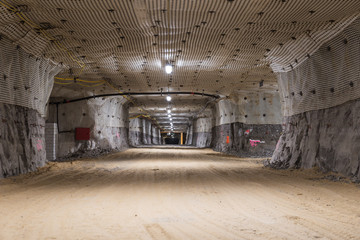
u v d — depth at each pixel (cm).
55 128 1866
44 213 564
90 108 2220
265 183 944
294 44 1179
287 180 1000
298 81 1326
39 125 1312
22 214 556
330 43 1050
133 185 912
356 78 935
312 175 1079
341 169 988
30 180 997
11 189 834
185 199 702
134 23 966
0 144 994
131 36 1098
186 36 1107
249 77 1802
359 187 816
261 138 2380
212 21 954
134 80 1869
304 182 948
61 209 598
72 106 2153
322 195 740
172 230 455
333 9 851
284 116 1513
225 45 1213
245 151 2388
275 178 1052
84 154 2078
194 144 4725
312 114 1223
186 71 1658
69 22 952
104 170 1314
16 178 1009
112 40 1141
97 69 1571
